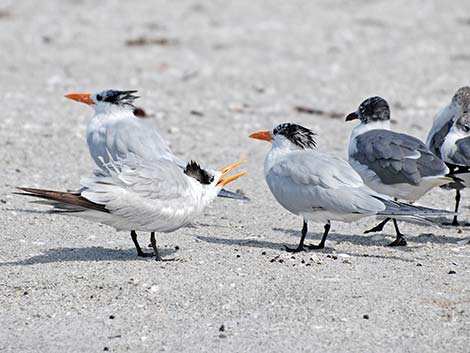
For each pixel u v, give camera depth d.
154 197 11.12
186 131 19.78
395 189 12.77
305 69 26.14
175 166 11.63
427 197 15.44
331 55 27.89
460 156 13.59
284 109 21.97
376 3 36.25
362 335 9.27
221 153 18.22
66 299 10.28
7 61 26.11
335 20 32.94
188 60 26.92
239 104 22.14
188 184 11.57
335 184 11.62
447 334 9.31
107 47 28.44
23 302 10.21
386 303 10.05
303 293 10.34
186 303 10.12
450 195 15.58
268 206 14.80
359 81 24.84
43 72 24.97
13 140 18.36
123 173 11.02
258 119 21.02
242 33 30.78
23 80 23.89
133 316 9.81
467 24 32.31
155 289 10.49
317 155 12.10
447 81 24.78
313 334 9.29
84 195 10.68
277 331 9.36
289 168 11.95
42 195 10.59
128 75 24.94
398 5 35.88
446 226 13.83
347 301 10.11
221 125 20.39
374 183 12.88
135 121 13.91
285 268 11.27
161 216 11.23
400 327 9.46
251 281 10.75
